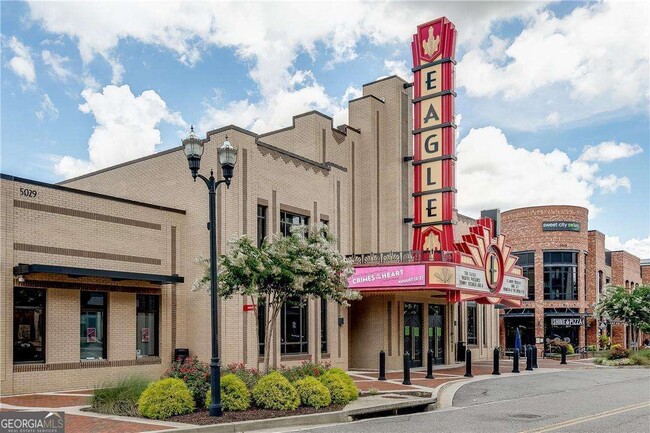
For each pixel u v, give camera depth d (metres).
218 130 22.80
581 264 53.91
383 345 28.61
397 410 16.22
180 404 13.60
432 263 25.34
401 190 31.45
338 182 27.89
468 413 15.80
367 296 29.19
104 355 20.41
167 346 22.22
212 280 13.96
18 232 18.14
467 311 38.28
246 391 14.69
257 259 16.53
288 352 24.31
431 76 28.67
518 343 31.00
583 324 52.97
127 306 21.08
